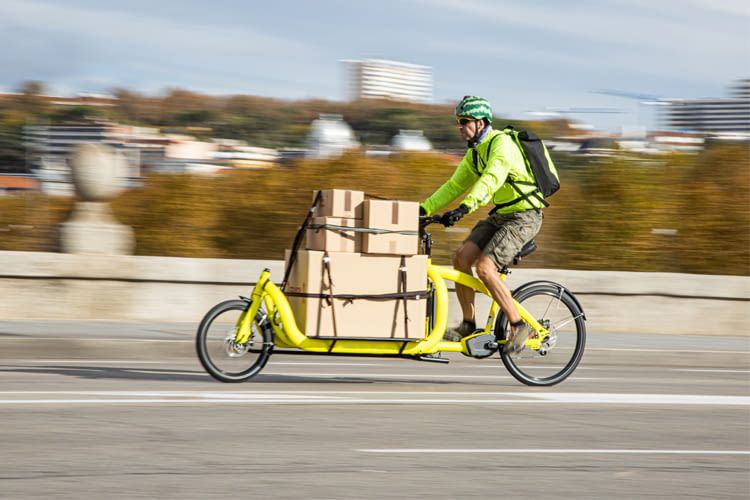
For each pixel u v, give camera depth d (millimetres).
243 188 15711
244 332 8328
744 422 7688
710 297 14656
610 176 16250
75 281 13109
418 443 6414
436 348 8516
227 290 13625
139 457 5777
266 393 8109
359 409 7535
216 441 6258
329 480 5395
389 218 8242
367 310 8289
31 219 15297
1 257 12852
